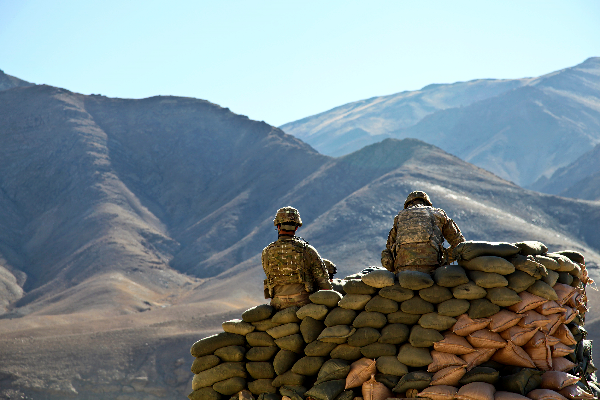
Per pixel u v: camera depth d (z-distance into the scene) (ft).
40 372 231.50
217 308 320.29
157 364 236.22
